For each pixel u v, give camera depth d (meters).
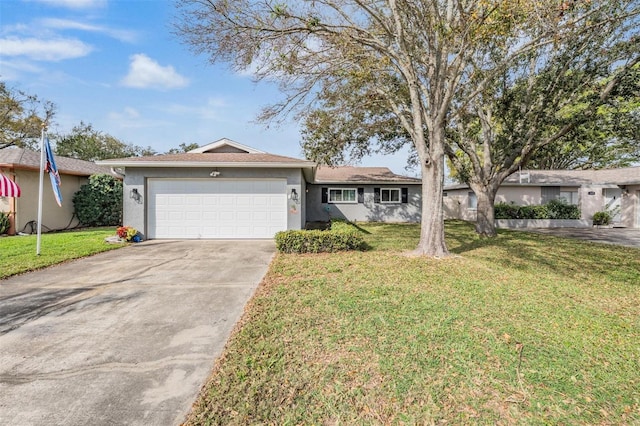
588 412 2.43
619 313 4.49
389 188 20.20
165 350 3.32
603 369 3.00
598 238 13.12
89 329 3.84
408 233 13.57
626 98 9.56
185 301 4.84
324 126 11.36
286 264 7.16
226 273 6.56
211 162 10.99
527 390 2.67
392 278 5.97
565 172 22.20
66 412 2.39
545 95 10.53
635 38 8.59
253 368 2.93
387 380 2.76
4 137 21.55
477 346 3.36
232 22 6.71
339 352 3.21
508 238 12.30
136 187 11.16
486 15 6.05
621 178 19.08
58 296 5.06
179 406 2.46
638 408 2.48
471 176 13.16
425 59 8.24
